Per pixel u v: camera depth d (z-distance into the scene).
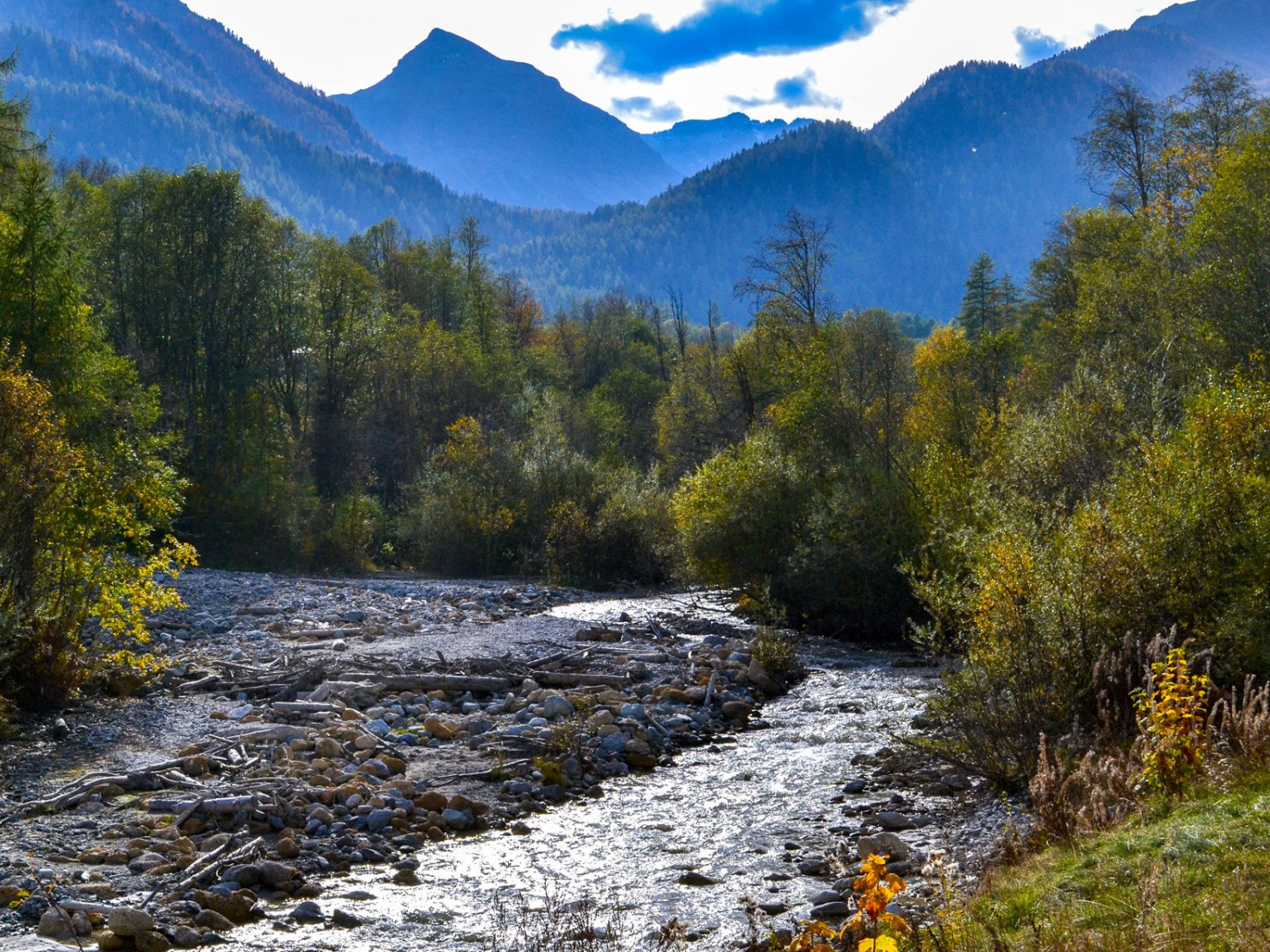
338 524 45.94
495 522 43.22
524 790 11.82
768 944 7.20
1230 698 9.66
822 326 42.25
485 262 85.50
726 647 20.80
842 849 9.53
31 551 13.67
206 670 17.05
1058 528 12.84
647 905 8.37
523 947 7.34
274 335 52.44
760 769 12.86
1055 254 52.34
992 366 36.31
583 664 19.14
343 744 13.15
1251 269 25.66
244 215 48.47
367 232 80.62
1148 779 7.96
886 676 19.06
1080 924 5.80
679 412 64.06
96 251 46.69
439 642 20.66
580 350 91.69
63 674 14.16
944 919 6.29
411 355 61.84
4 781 10.94
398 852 9.72
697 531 29.19
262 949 7.41
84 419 26.62
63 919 7.46
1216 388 13.84
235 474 47.25
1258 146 27.27
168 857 8.98
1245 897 5.54
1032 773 10.16
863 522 24.61
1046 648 10.59
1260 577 10.52
